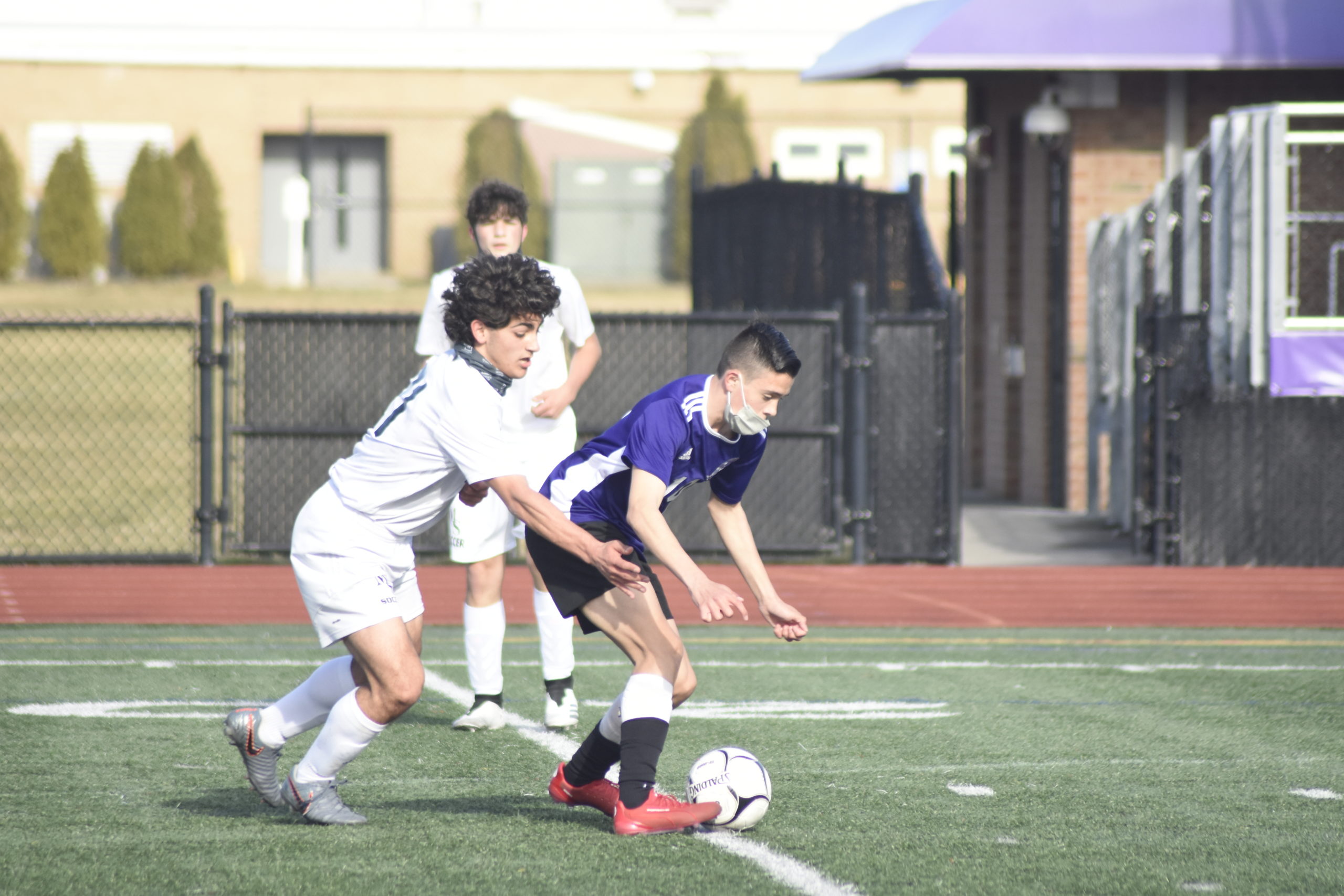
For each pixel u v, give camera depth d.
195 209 125.75
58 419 64.06
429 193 134.50
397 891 14.85
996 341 59.75
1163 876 15.62
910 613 35.25
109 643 30.88
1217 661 29.69
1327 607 36.06
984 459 62.12
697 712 24.53
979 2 50.78
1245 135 40.97
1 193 121.19
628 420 17.59
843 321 41.72
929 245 46.03
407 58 134.62
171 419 64.69
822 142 136.12
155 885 15.01
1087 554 43.72
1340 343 40.75
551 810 18.17
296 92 133.38
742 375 16.31
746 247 66.31
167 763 20.50
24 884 15.02
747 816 17.09
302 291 117.56
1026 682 27.39
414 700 16.72
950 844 16.77
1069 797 19.00
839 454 40.94
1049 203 54.59
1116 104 51.44
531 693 26.25
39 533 43.66
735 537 17.92
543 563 17.44
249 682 26.80
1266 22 49.75
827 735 22.77
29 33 129.88
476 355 16.45
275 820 17.50
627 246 134.12
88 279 122.19
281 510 40.62
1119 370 48.50
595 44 136.38
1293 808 18.55
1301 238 52.31
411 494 16.59
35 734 22.30
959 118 136.00
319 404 40.38
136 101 131.38
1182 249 44.66
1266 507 41.47
